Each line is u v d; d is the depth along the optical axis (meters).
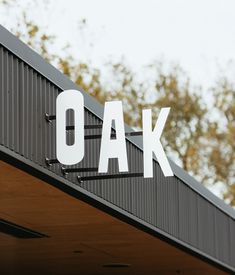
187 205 18.19
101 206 13.45
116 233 15.73
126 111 35.75
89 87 33.84
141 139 15.38
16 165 11.02
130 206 14.50
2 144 10.65
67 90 11.86
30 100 11.52
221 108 38.06
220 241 21.06
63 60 32.75
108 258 18.80
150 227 15.41
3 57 10.88
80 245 16.91
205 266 20.59
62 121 11.77
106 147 12.06
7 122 10.82
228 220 22.23
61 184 12.08
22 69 11.37
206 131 37.56
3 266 20.00
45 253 17.84
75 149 11.73
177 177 17.55
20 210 13.64
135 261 19.34
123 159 12.01
